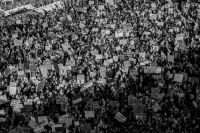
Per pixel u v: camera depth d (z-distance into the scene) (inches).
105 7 2428.6
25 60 2005.4
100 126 1599.4
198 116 1617.9
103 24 2269.9
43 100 1748.3
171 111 1632.6
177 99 1695.4
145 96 1722.4
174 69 1899.6
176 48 2047.2
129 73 1870.1
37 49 2085.4
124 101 1712.6
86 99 1732.3
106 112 1660.9
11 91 1791.3
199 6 2367.1
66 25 2283.5
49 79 1856.5
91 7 2439.7
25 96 1772.9
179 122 1581.0
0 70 1930.4
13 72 1913.1
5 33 2222.0
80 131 1595.7
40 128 1626.5
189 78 1812.3
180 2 2401.6
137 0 2469.2
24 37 2181.3
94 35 2180.1
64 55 2032.5
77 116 1660.9
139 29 2201.0
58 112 1697.8
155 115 1621.6
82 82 1839.3
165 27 2214.6
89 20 2311.8
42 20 2346.2
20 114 1692.9
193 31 2166.6
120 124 1608.0
